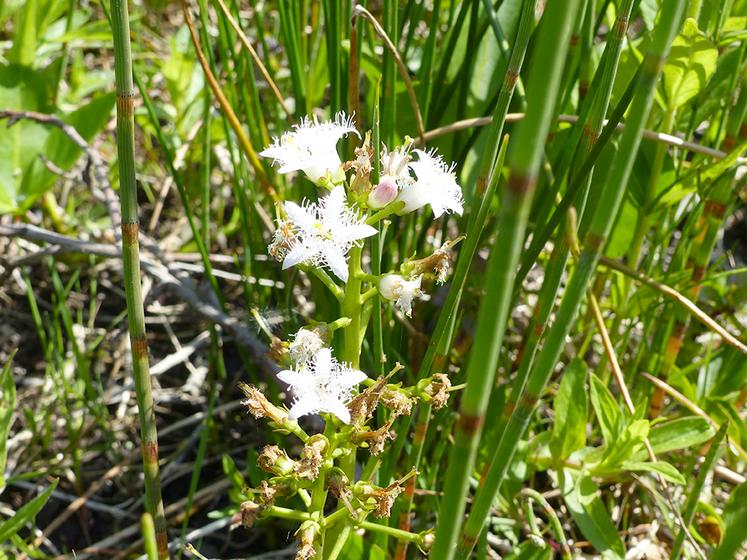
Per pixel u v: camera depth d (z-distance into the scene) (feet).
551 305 0.61
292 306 0.97
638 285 0.91
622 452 0.74
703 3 0.82
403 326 0.87
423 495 0.80
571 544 0.83
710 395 0.89
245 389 0.54
